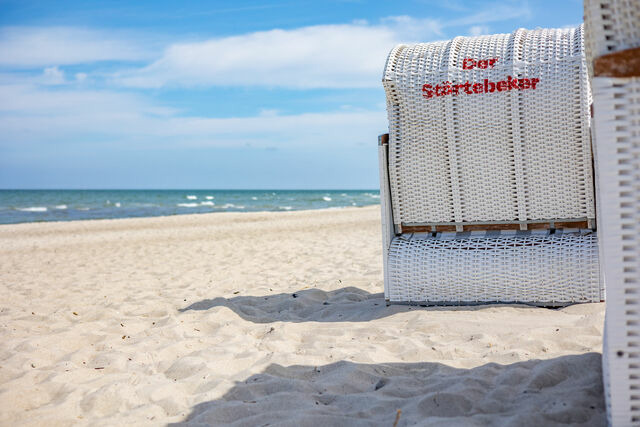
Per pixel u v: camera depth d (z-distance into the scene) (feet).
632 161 5.65
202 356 10.80
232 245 35.12
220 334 12.60
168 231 47.55
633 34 5.70
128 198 208.23
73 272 24.99
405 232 14.43
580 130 12.43
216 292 18.20
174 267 25.63
